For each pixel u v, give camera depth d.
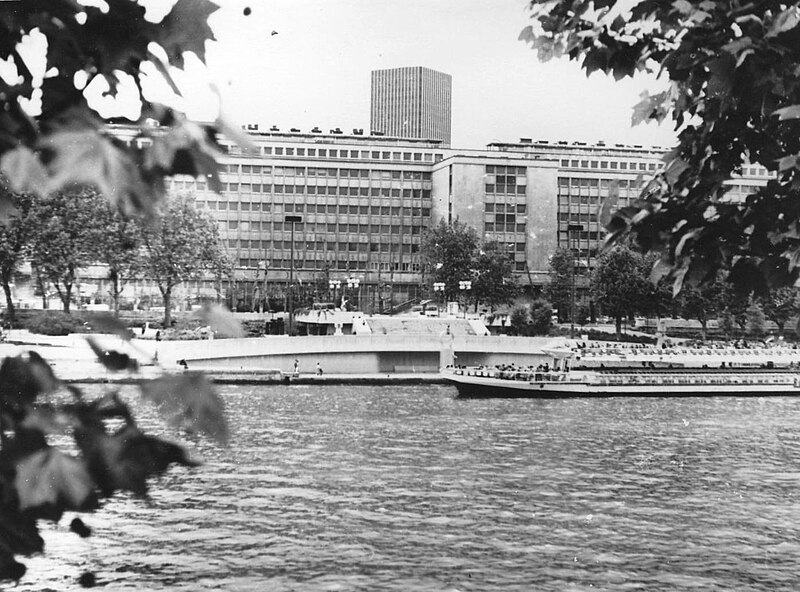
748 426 58.81
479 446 48.94
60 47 2.81
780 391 79.62
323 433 52.12
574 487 39.00
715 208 6.71
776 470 43.50
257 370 81.38
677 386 78.19
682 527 32.66
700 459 46.16
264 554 28.38
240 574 26.52
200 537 29.72
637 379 78.38
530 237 168.75
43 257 74.25
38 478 2.63
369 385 83.19
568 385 75.75
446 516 33.50
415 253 172.62
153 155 2.56
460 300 135.12
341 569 27.14
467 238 135.12
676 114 6.88
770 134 6.30
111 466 2.72
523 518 33.50
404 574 26.97
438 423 57.66
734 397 78.31
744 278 6.65
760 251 6.45
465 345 92.12
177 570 26.55
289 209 168.38
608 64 7.51
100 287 133.00
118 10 2.79
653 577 27.09
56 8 2.79
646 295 110.50
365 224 171.12
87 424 2.75
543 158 171.38
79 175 2.37
